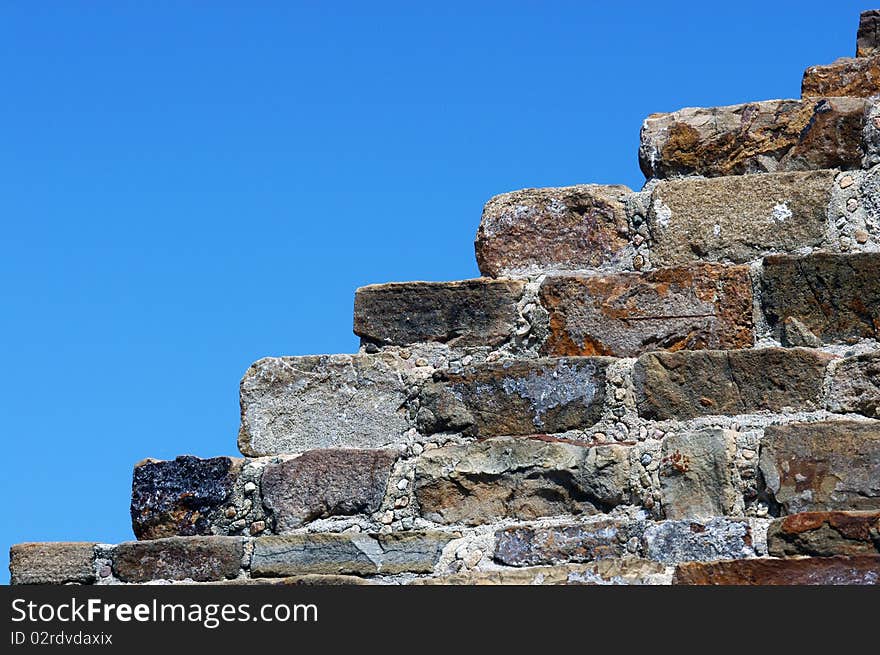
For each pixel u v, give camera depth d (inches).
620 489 434.9
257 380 470.6
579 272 468.4
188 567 451.2
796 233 459.5
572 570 424.2
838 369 433.7
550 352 460.4
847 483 418.6
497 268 475.2
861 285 446.6
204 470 464.4
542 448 444.8
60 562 456.4
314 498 454.9
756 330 451.8
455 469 448.8
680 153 477.1
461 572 433.4
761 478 425.1
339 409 465.1
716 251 462.9
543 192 477.7
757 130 474.0
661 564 421.4
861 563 404.5
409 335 468.8
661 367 444.8
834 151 468.4
